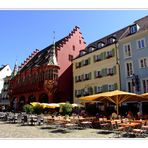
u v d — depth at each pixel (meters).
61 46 46.09
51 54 44.81
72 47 48.28
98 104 35.91
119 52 34.53
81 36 50.94
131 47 32.84
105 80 36.22
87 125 22.56
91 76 39.34
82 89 40.94
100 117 23.80
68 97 44.50
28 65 55.03
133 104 30.45
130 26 34.06
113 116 21.83
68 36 48.06
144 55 30.84
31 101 47.41
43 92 43.44
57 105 30.44
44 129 20.81
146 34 30.92
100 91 36.91
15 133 17.67
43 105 29.89
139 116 21.81
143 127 15.38
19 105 51.31
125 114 30.53
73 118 23.41
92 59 39.72
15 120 29.64
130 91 32.03
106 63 36.56
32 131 19.12
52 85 42.62
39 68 46.31
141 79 30.83
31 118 25.77
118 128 17.23
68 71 46.00
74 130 19.89
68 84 45.22
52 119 24.31
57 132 18.45
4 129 20.48
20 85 52.50
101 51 37.97
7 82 70.12
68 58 46.84
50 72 43.38
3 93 70.06
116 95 18.69
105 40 41.41
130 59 32.69
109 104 33.56
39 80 45.81
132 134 16.30
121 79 33.50
